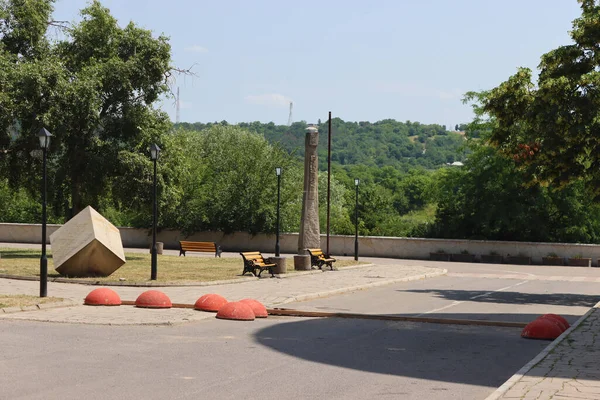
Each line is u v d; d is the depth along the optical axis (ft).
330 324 52.95
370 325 52.90
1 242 172.24
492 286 91.30
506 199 167.22
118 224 189.78
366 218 232.12
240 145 190.80
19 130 108.99
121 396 28.19
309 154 108.37
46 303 55.57
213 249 132.05
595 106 72.02
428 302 69.36
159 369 33.88
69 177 111.65
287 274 93.20
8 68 103.65
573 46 78.13
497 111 79.56
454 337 47.39
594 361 34.53
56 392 28.66
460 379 33.27
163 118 118.11
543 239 164.55
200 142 209.67
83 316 51.31
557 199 164.45
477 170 172.14
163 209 119.24
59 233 78.18
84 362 35.19
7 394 28.14
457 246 151.84
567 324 49.62
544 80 76.69
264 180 169.07
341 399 28.53
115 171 111.04
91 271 78.13
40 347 39.14
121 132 113.80
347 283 84.84
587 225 166.30
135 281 74.49
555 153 73.97
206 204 171.01
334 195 225.56
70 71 112.68
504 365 37.17
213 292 70.03
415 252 154.10
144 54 113.50
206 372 33.45
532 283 97.45
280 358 37.78
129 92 112.68
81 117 106.32
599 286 93.40
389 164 516.32
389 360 38.11
